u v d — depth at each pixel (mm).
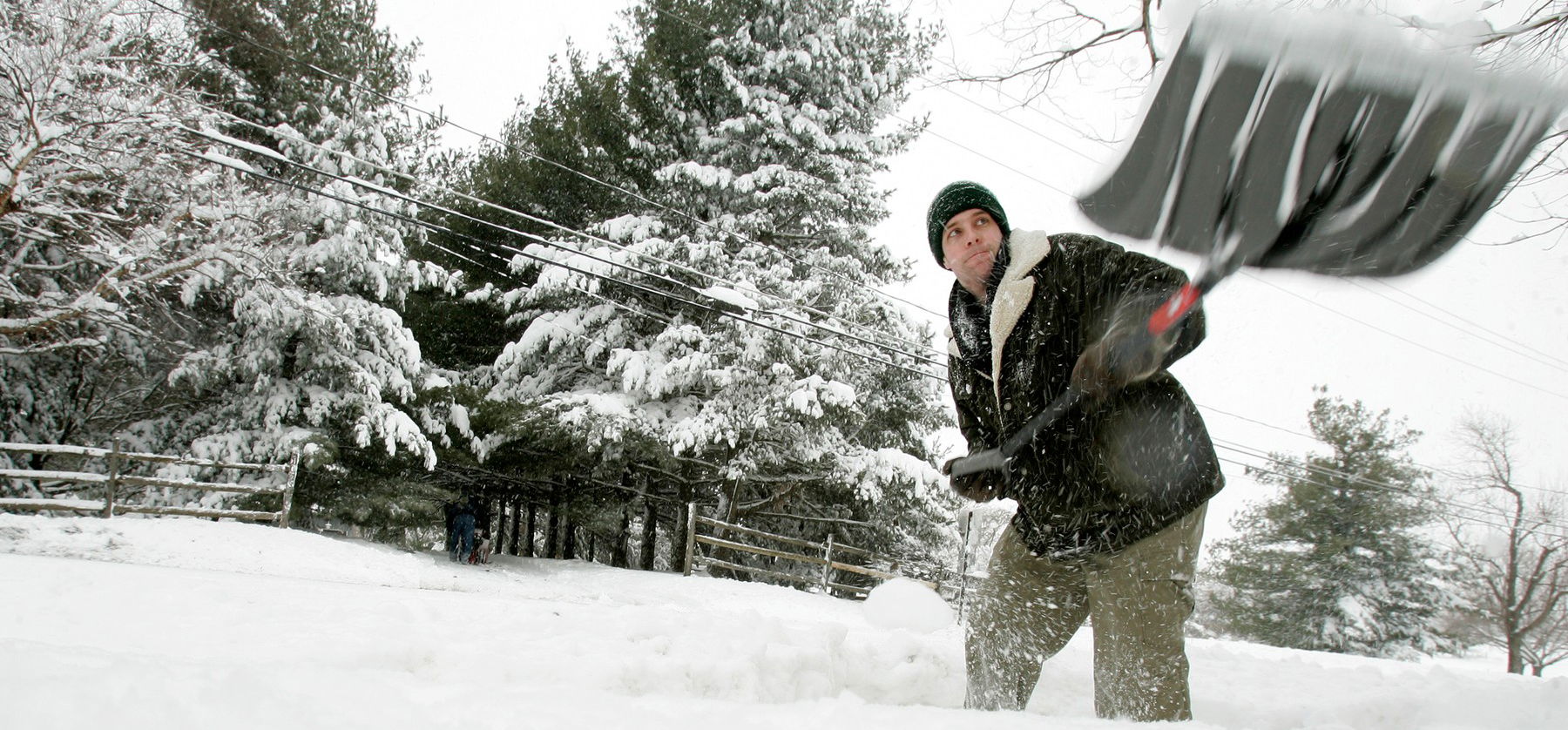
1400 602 29000
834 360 20844
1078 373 2674
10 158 12984
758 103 23344
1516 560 27250
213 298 18266
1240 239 2213
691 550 17750
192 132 13594
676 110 24312
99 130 13461
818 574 26078
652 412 21641
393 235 19641
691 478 23766
